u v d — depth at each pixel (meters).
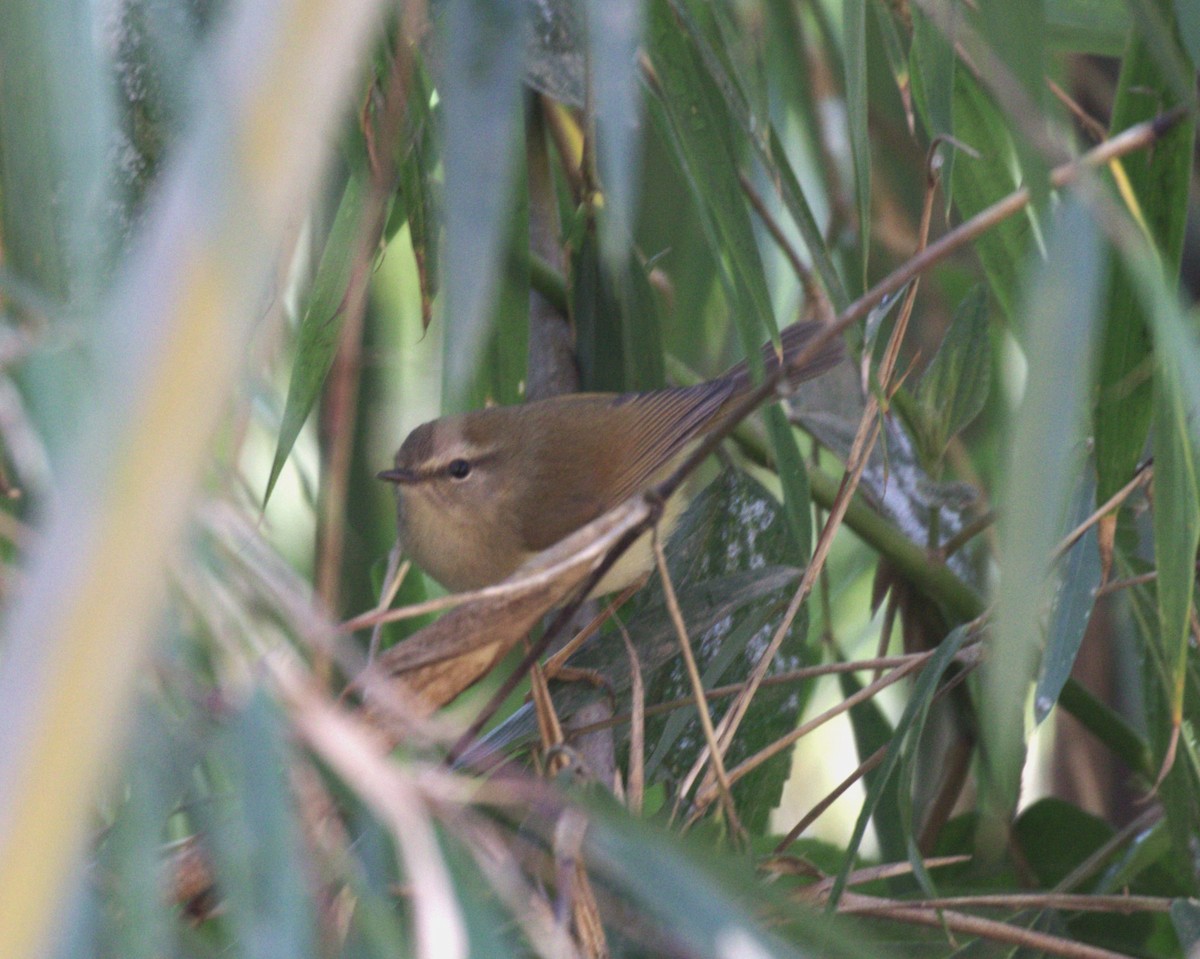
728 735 5.80
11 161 4.47
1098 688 9.23
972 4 5.75
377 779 3.22
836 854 7.60
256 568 3.81
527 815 4.47
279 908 3.12
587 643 7.10
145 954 3.23
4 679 2.30
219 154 2.39
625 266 7.75
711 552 7.45
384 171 5.36
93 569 2.31
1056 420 3.35
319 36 2.40
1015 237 6.31
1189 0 4.55
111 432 2.34
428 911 2.93
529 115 8.04
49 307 3.87
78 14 3.96
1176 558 4.72
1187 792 6.38
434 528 8.22
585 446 8.18
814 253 5.89
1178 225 5.67
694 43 6.27
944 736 8.70
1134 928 7.42
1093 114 9.03
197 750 3.70
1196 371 3.55
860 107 5.31
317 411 8.43
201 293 2.36
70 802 2.30
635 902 4.51
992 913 6.61
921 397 7.18
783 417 6.19
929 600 8.05
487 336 7.56
